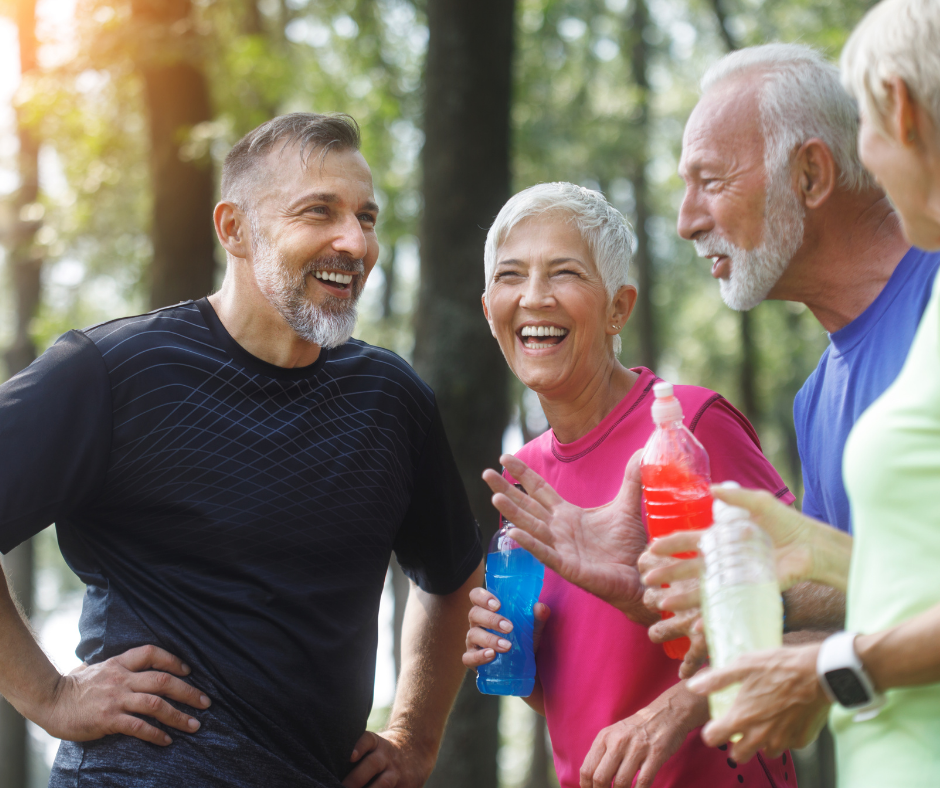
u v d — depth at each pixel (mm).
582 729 2195
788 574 1573
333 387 2318
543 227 2295
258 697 2059
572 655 2232
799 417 2238
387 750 2357
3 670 2045
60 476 2029
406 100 9719
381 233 10211
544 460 2471
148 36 7812
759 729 1407
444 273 5551
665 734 1936
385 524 2312
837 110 2055
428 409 2500
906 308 1955
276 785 2035
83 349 2104
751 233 2123
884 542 1394
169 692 2016
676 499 1857
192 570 2105
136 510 2119
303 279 2217
